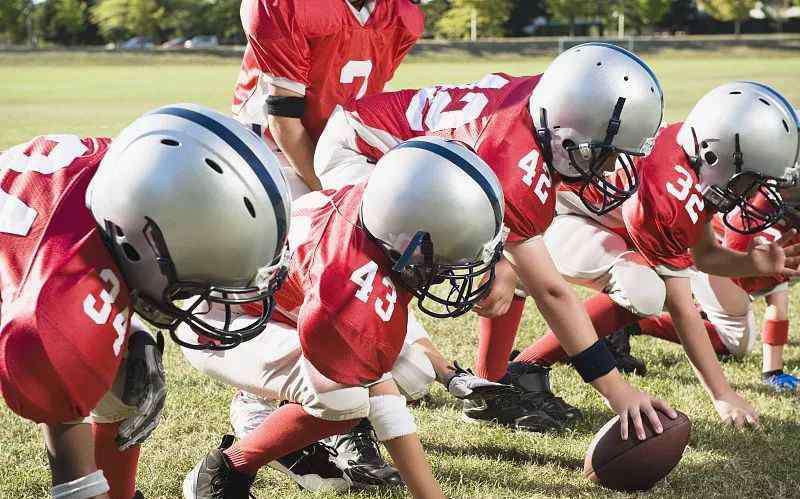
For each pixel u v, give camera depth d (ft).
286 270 7.70
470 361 15.26
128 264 7.13
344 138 12.39
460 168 8.29
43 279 6.73
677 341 15.28
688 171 11.71
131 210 6.96
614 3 178.19
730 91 11.68
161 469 11.07
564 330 10.41
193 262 7.08
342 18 12.91
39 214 7.19
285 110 13.07
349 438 11.00
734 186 11.76
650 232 11.66
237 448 9.80
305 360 9.03
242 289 7.37
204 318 10.16
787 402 13.41
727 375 14.62
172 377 14.21
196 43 201.26
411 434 8.98
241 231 7.06
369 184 8.59
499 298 10.28
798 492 10.48
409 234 8.25
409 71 104.17
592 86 9.99
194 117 7.25
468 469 11.12
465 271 9.65
